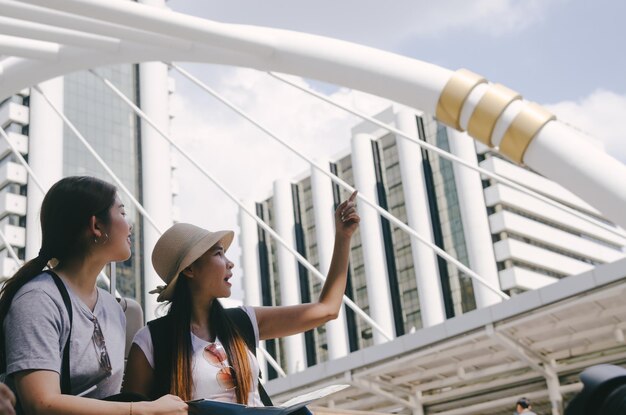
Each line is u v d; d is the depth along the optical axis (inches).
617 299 512.4
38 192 1876.2
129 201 2017.7
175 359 83.0
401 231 2188.7
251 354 89.0
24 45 438.6
